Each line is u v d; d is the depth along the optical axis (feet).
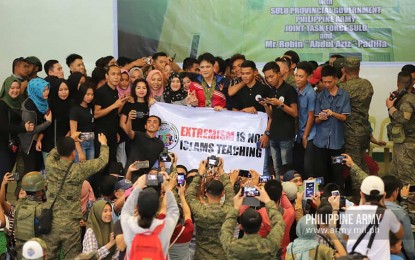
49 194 27.81
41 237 27.66
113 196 29.35
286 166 35.65
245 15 46.60
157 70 37.01
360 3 45.73
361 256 22.95
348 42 46.03
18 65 37.99
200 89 35.99
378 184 24.11
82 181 28.04
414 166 36.99
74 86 35.55
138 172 30.22
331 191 28.27
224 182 27.48
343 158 29.19
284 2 46.21
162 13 47.03
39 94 34.91
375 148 47.14
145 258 22.86
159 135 35.78
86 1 46.83
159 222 23.39
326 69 35.19
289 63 38.58
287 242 26.96
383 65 45.98
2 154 36.17
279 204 27.04
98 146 35.53
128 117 34.88
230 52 46.91
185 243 26.09
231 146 35.63
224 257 25.96
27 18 46.80
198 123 35.70
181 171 33.17
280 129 35.27
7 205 30.68
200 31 46.98
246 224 23.32
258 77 36.32
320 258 23.70
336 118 35.40
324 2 45.91
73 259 25.09
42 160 36.76
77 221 27.94
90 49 46.98
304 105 35.78
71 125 34.55
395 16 45.68
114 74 35.55
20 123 35.58
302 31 46.26
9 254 28.40
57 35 46.88
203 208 25.89
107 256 26.09
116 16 46.93
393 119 37.17
